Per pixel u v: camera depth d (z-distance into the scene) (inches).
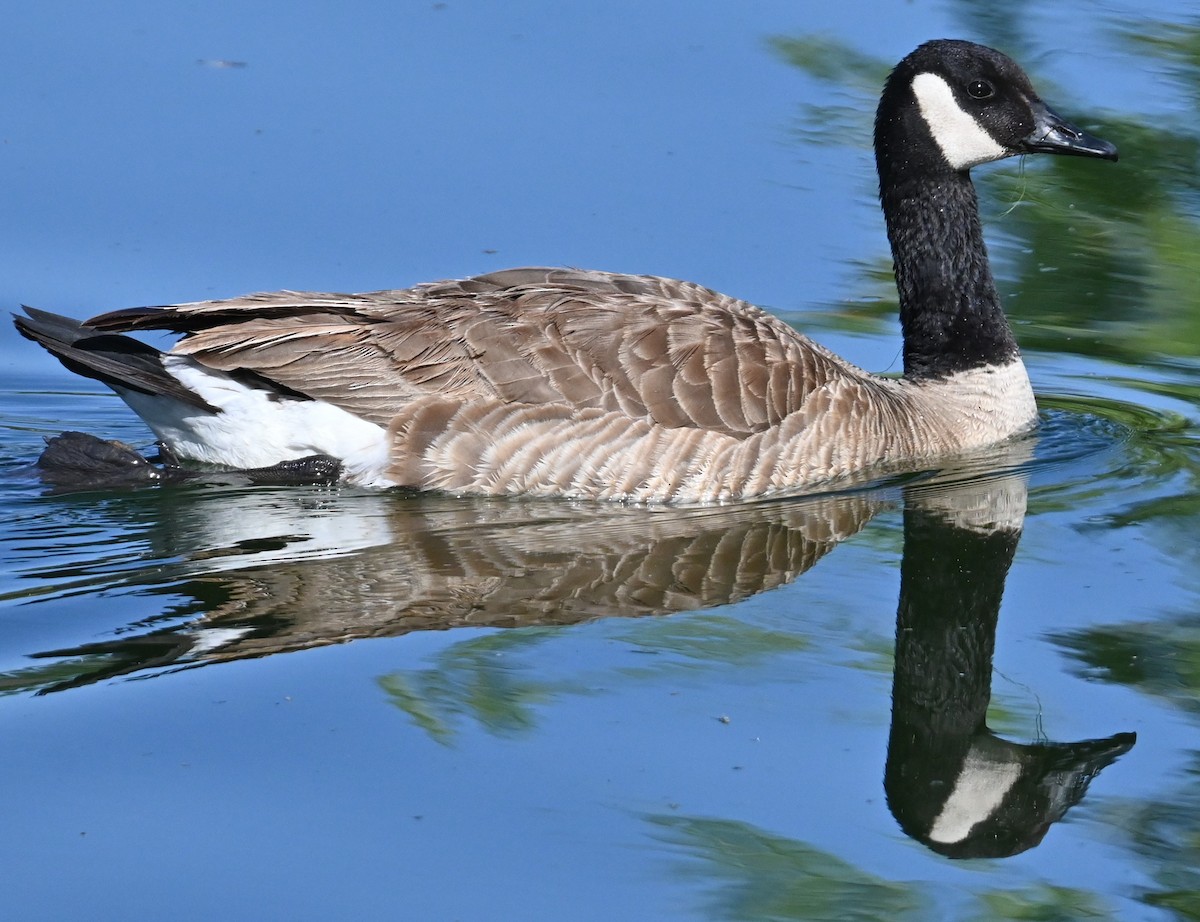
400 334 542.9
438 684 410.3
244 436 546.6
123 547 490.9
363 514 523.5
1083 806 383.2
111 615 441.4
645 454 538.3
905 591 480.1
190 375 539.2
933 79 623.2
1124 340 718.5
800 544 515.5
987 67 620.1
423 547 498.0
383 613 449.4
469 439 537.0
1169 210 786.8
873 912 337.7
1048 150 620.1
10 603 446.3
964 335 626.8
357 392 540.1
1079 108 837.2
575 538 512.4
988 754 404.2
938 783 391.5
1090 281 748.6
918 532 526.3
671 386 541.0
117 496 533.0
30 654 417.4
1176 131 823.1
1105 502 551.8
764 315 585.9
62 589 456.8
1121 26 927.7
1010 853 364.2
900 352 688.4
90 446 552.7
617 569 489.4
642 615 457.1
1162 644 451.5
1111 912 342.3
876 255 754.8
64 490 535.2
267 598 455.8
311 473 542.9
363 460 541.0
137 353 539.2
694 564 496.7
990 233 780.6
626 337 542.9
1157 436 625.3
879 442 580.1
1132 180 804.6
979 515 542.0
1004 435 623.2
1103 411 658.8
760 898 338.6
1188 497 553.6
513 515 529.0
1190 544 511.5
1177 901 346.3
